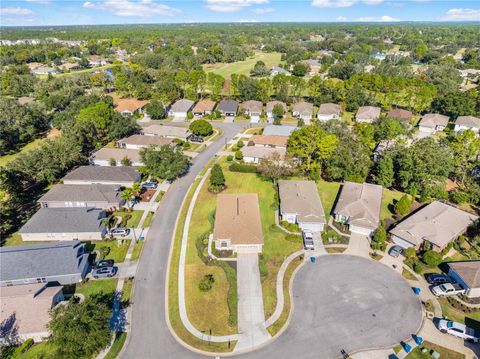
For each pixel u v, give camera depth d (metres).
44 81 142.88
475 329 38.12
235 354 35.44
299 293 42.78
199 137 96.00
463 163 71.12
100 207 60.88
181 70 157.75
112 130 90.19
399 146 70.81
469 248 51.22
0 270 42.50
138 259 49.00
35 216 53.97
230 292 42.69
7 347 35.56
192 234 54.59
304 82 133.00
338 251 50.28
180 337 37.34
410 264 47.75
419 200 64.12
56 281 43.78
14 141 89.38
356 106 120.88
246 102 121.81
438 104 112.94
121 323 38.91
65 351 31.58
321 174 74.62
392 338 37.00
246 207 57.62
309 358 34.97
